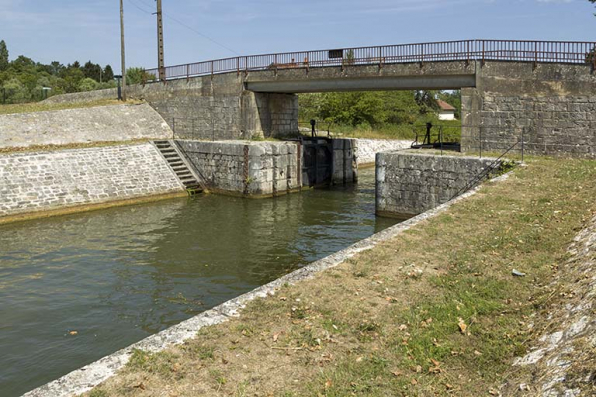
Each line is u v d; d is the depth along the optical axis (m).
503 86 24.14
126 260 17.89
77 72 114.88
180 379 6.08
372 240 11.98
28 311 13.33
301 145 33.53
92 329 12.27
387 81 28.92
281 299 8.49
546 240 11.35
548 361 5.96
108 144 33.00
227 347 6.87
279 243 20.38
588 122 22.33
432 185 23.06
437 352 6.81
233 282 15.71
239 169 31.25
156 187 30.33
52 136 32.44
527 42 23.53
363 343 7.11
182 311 13.42
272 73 33.00
